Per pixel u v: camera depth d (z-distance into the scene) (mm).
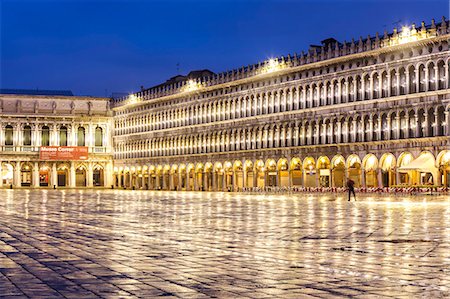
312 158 99562
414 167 79750
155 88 147125
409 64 84750
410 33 84250
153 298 12852
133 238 25047
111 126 156875
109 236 26000
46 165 151750
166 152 136250
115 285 14297
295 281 14656
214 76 121688
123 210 48125
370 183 90375
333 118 96062
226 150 118812
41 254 19953
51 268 16906
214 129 121812
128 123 150750
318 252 19859
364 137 91250
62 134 153875
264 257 18797
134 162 147375
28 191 121438
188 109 129375
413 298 12695
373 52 88750
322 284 14266
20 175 150125
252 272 16000
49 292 13508
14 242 23734
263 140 110000
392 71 87375
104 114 156500
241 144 115250
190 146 128750
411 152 84250
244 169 113562
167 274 15781
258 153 110188
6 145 149250
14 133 149875
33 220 36844
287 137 105125
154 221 35188
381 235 25031
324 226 30047
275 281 14672
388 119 87312
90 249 21203
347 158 93188
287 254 19438
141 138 145250
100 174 156500
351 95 93500
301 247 21281
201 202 63562
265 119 109312
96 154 154375
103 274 15844
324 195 81938
